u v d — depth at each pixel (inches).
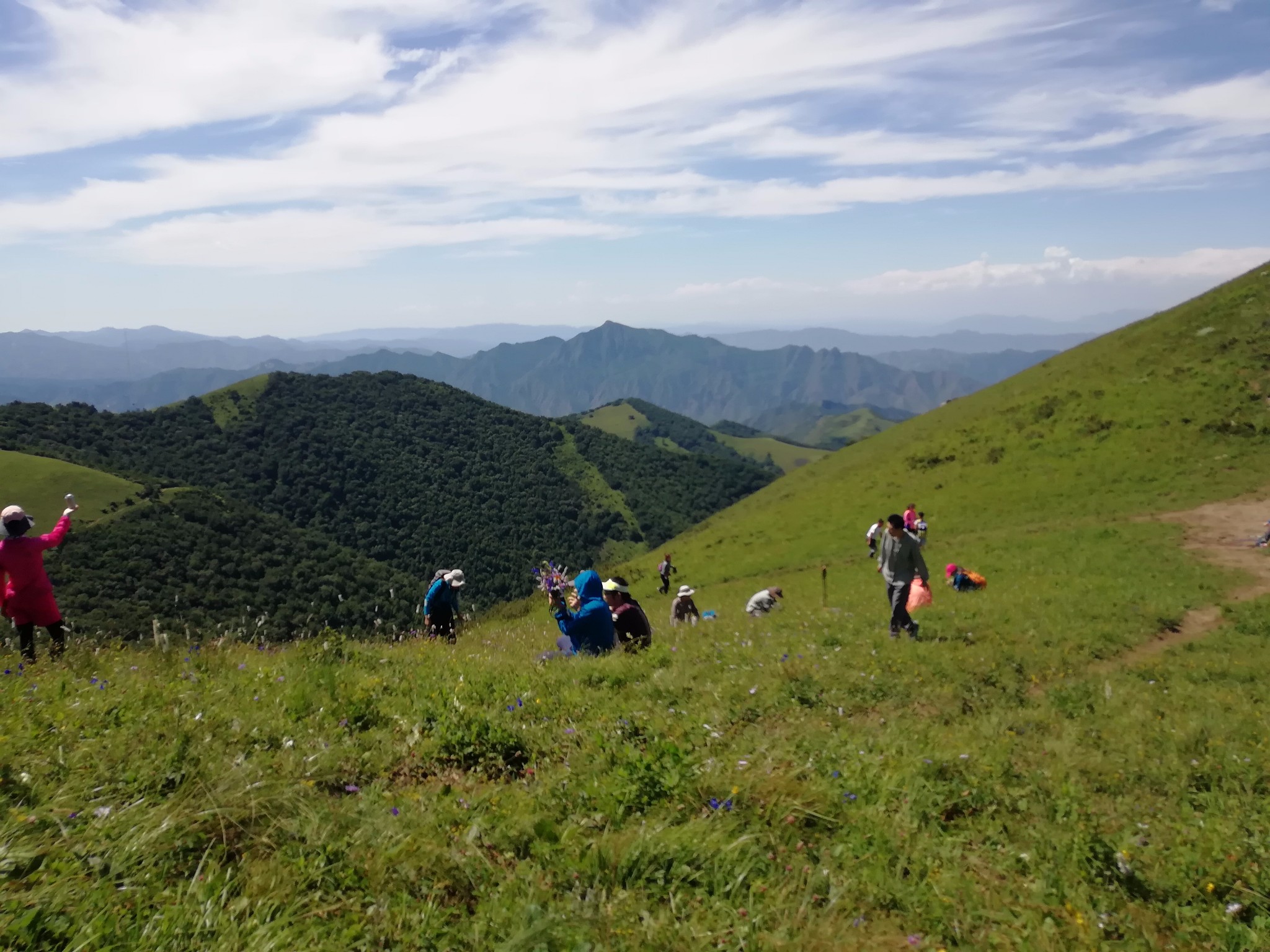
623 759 235.1
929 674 426.9
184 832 175.9
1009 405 2207.2
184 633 390.9
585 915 154.4
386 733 259.1
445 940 147.3
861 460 2559.1
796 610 774.5
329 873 169.0
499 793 216.7
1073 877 189.5
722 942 147.2
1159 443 1643.7
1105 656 554.6
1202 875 194.5
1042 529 1320.1
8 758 197.8
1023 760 293.7
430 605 570.9
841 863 187.3
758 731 291.0
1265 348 1815.9
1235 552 1000.9
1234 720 370.9
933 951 152.8
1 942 132.3
